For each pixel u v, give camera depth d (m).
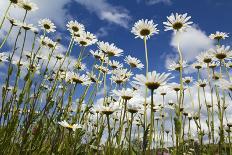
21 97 0.23
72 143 0.25
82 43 0.40
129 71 0.36
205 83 0.36
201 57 0.36
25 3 0.37
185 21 0.30
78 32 0.41
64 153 0.25
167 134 0.34
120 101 0.30
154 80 0.21
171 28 0.30
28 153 0.23
